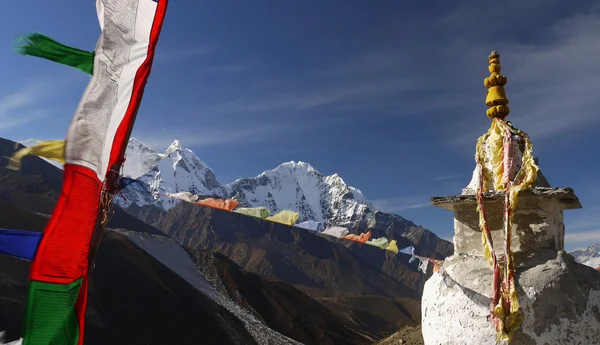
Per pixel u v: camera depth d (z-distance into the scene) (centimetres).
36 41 339
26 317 323
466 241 589
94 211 347
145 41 369
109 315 5238
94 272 5878
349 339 8994
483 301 531
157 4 370
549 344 511
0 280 4162
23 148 329
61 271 333
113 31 358
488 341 522
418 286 19838
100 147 349
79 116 344
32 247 326
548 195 530
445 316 554
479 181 568
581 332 512
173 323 5828
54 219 329
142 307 5753
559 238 572
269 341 6869
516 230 554
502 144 574
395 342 3088
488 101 605
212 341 5950
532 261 538
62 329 344
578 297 518
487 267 553
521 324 512
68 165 336
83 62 350
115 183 361
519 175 546
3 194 7838
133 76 364
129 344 4881
